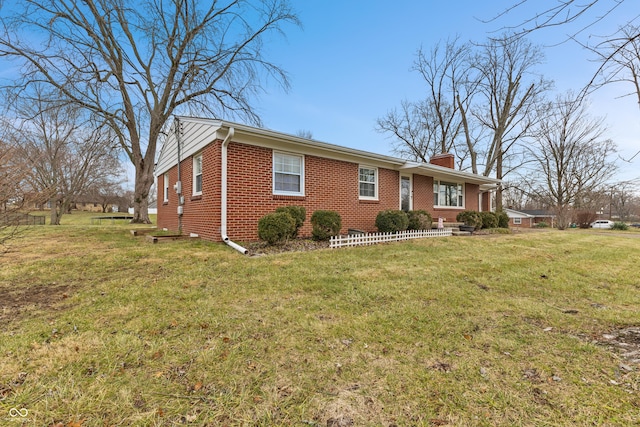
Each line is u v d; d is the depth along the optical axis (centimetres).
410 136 2678
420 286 431
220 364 221
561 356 240
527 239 1025
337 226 805
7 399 178
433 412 176
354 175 1037
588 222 2727
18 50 1163
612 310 350
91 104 1416
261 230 695
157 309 325
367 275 484
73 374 204
